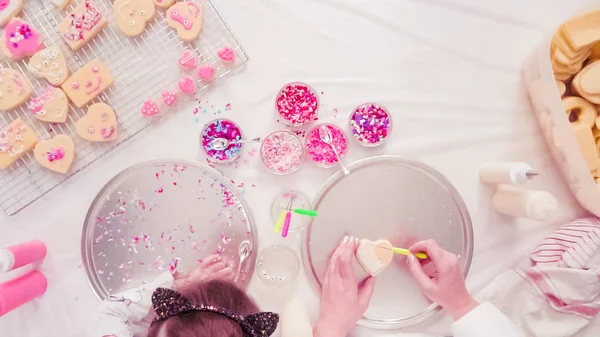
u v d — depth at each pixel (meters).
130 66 1.25
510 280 1.19
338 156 1.18
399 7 1.28
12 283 1.13
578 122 1.21
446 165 1.27
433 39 1.28
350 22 1.27
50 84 1.21
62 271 1.22
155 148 1.24
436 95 1.27
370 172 1.22
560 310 1.16
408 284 1.21
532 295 1.18
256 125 1.25
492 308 1.04
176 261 1.21
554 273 1.16
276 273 1.21
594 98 1.19
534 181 1.27
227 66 1.25
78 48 1.23
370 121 1.22
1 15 1.20
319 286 1.20
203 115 1.25
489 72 1.28
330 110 1.26
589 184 1.15
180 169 1.22
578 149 1.12
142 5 1.21
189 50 1.23
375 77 1.27
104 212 1.21
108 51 1.25
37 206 1.23
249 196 1.24
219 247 1.21
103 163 1.24
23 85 1.19
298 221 1.19
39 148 1.19
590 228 1.17
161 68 1.25
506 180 1.16
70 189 1.23
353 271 1.15
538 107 1.25
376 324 1.20
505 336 1.00
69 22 1.19
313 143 1.22
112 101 1.24
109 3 1.24
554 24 1.28
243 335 0.78
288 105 1.23
